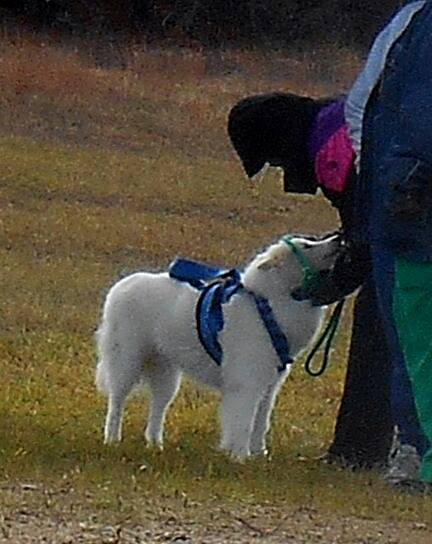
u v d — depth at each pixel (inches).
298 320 533.6
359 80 483.2
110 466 486.0
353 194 515.5
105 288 1019.9
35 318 903.1
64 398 679.7
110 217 1288.1
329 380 759.1
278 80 2048.5
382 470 523.8
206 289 547.2
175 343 553.6
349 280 520.4
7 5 2149.4
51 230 1206.9
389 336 476.7
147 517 401.4
